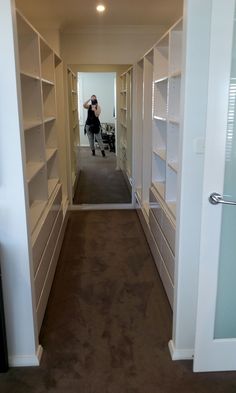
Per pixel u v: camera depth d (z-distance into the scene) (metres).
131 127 5.79
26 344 2.14
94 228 4.55
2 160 1.87
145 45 4.94
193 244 2.04
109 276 3.28
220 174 1.81
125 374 2.08
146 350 2.29
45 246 2.76
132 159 5.43
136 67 4.99
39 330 2.44
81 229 4.52
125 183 6.94
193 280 2.09
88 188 6.58
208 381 2.02
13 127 1.83
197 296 2.06
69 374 2.08
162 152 3.62
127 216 5.04
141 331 2.49
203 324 2.01
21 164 1.88
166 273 2.91
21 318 2.10
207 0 1.73
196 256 2.06
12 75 1.77
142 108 4.88
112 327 2.53
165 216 2.91
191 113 1.87
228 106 1.74
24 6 3.68
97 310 2.74
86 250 3.87
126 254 3.75
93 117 9.76
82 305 2.81
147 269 3.41
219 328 2.06
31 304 2.08
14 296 2.06
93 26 4.72
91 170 8.22
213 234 1.89
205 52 1.79
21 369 2.13
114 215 5.09
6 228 1.97
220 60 1.67
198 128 1.89
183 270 2.08
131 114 5.75
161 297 2.92
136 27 4.80
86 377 2.06
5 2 1.69
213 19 1.62
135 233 4.37
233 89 1.75
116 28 4.81
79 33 4.84
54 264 3.29
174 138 3.01
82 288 3.07
